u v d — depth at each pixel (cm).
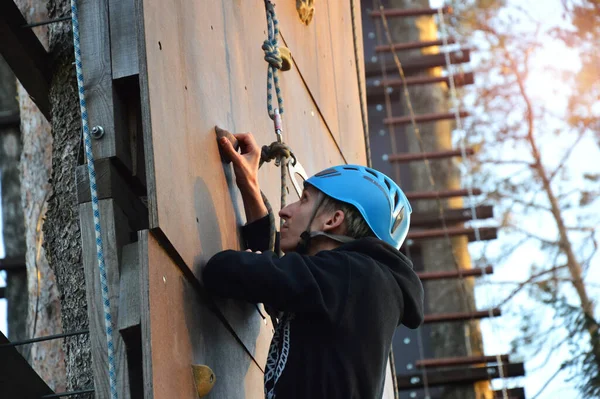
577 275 1681
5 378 346
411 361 1295
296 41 548
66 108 418
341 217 360
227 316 359
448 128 1470
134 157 329
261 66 462
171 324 310
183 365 314
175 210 320
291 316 342
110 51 326
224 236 362
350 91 696
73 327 407
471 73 1494
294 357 332
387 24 1494
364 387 333
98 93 323
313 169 532
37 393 352
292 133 499
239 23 438
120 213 320
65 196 417
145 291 298
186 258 324
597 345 1527
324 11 646
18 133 1174
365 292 338
